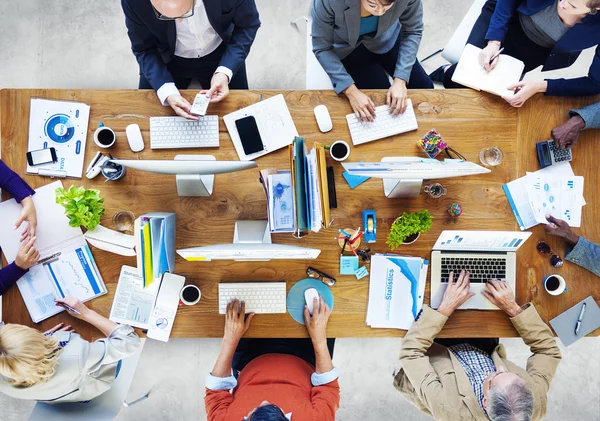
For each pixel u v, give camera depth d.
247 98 1.96
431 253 1.94
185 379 2.75
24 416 2.71
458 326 1.96
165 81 1.95
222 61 2.04
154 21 1.82
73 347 1.76
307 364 1.94
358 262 1.94
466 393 1.80
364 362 2.78
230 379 1.83
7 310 1.91
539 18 2.01
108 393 2.02
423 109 1.99
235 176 1.96
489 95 1.99
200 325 1.93
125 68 2.83
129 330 1.86
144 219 1.63
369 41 2.07
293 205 1.72
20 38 2.81
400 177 1.77
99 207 1.84
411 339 1.89
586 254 1.93
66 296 1.90
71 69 2.81
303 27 2.86
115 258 1.93
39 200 1.92
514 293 1.95
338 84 1.96
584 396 2.82
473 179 1.99
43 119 1.93
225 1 1.85
